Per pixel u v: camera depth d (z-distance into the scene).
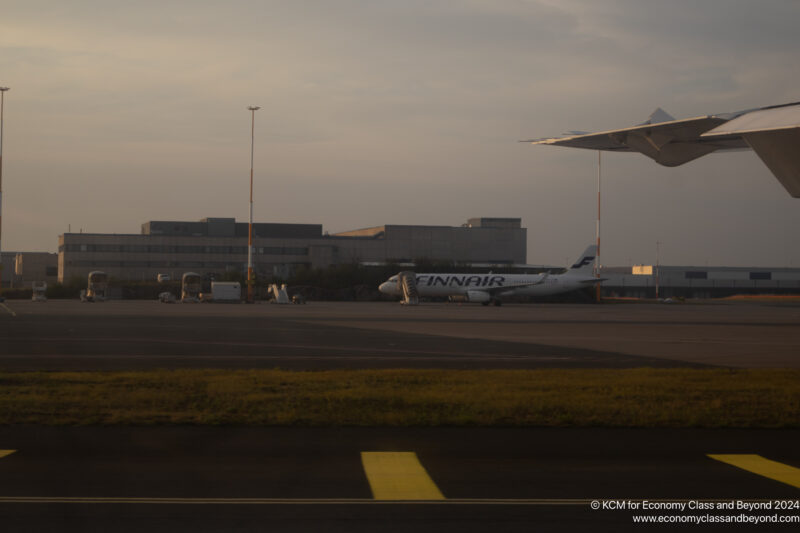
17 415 14.89
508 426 14.23
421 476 10.02
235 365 25.77
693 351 33.62
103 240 155.75
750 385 20.55
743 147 16.53
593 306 110.81
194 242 159.62
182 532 7.55
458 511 8.36
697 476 10.12
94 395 17.81
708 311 92.31
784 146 11.44
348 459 11.11
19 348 31.14
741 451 11.95
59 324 47.66
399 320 58.06
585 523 7.98
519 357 29.88
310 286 133.50
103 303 100.62
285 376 22.06
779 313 86.12
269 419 14.68
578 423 14.44
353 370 24.19
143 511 8.26
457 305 103.56
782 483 9.74
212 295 111.44
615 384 20.58
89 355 28.56
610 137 17.22
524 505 8.62
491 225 177.25
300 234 171.12
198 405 16.41
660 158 17.06
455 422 14.32
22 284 179.38
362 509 8.41
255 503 8.61
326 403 16.83
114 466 10.50
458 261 172.50
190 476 9.91
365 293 134.50
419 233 170.75
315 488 9.32
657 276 175.00
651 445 12.41
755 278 194.75
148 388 19.25
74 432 13.30
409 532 7.59
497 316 67.62
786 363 28.58
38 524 7.79
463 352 31.75
